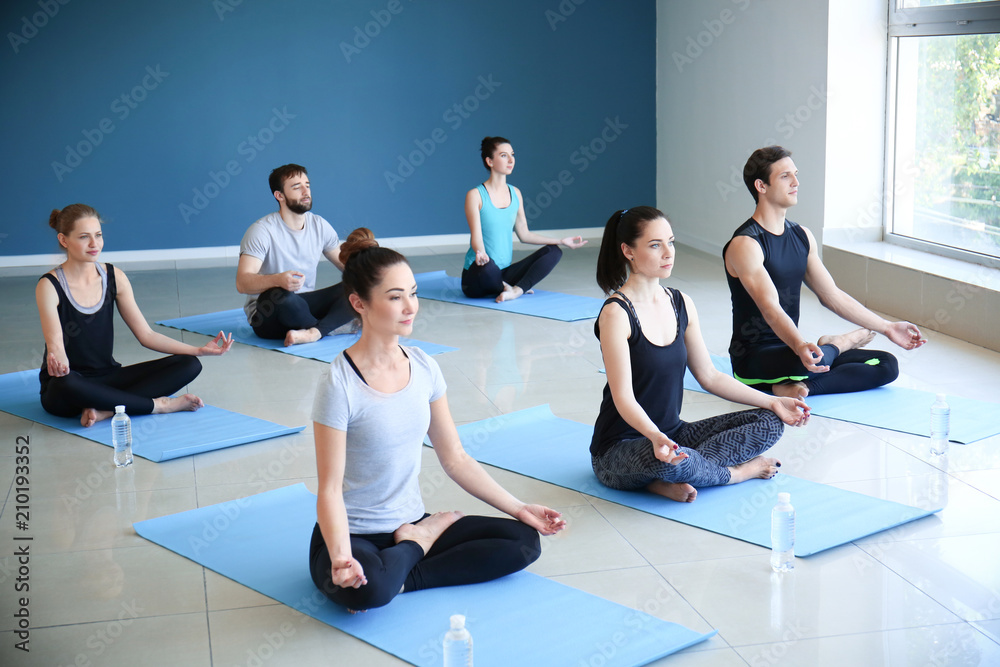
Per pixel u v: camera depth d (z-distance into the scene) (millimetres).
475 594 2361
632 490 3014
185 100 7934
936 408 3312
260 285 5016
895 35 5859
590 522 2801
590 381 4344
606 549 2623
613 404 2986
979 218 5363
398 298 2170
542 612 2264
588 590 2395
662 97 8562
